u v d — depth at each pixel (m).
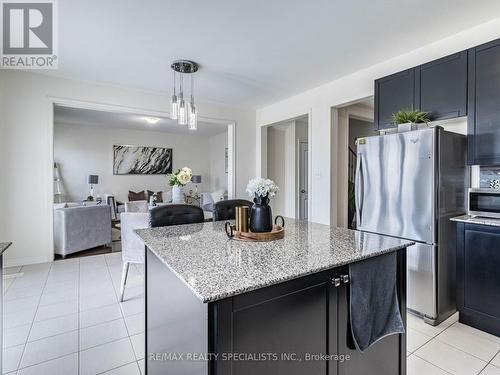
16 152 3.59
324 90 4.12
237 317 0.99
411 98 2.77
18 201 3.62
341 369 1.31
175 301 1.24
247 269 1.17
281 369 1.11
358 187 2.82
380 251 1.45
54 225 4.12
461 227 2.29
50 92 3.77
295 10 2.29
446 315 2.38
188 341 1.11
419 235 2.32
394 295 1.55
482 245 2.17
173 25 2.52
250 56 3.16
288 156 6.11
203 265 1.22
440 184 2.26
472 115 2.33
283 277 1.08
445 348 1.99
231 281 1.03
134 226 2.72
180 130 8.19
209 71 3.60
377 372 1.48
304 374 1.18
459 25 2.50
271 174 6.05
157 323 1.48
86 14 2.36
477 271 2.20
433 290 2.26
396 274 1.57
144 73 3.69
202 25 2.52
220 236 1.83
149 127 7.72
